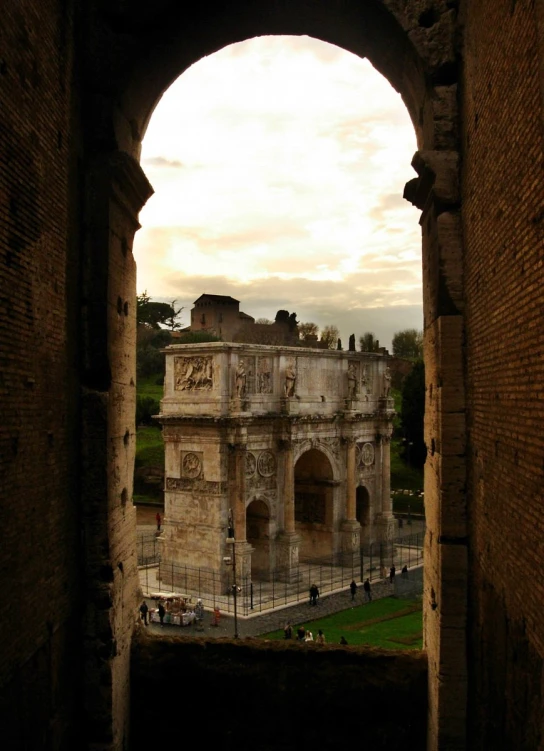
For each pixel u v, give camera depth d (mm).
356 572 61844
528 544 11664
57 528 15445
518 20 11922
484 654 14969
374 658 18281
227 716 18297
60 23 15703
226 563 50281
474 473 15961
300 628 42125
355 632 44812
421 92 18266
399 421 114875
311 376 61531
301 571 61438
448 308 16906
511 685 12836
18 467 13336
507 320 12898
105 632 16750
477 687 15547
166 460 56094
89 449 16906
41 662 14398
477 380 15547
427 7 17109
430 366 18484
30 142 13906
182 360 55406
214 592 52969
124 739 17719
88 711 16641
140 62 17688
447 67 17031
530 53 11266
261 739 18172
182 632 45656
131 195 18828
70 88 16391
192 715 18375
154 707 18484
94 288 17094
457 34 16922
